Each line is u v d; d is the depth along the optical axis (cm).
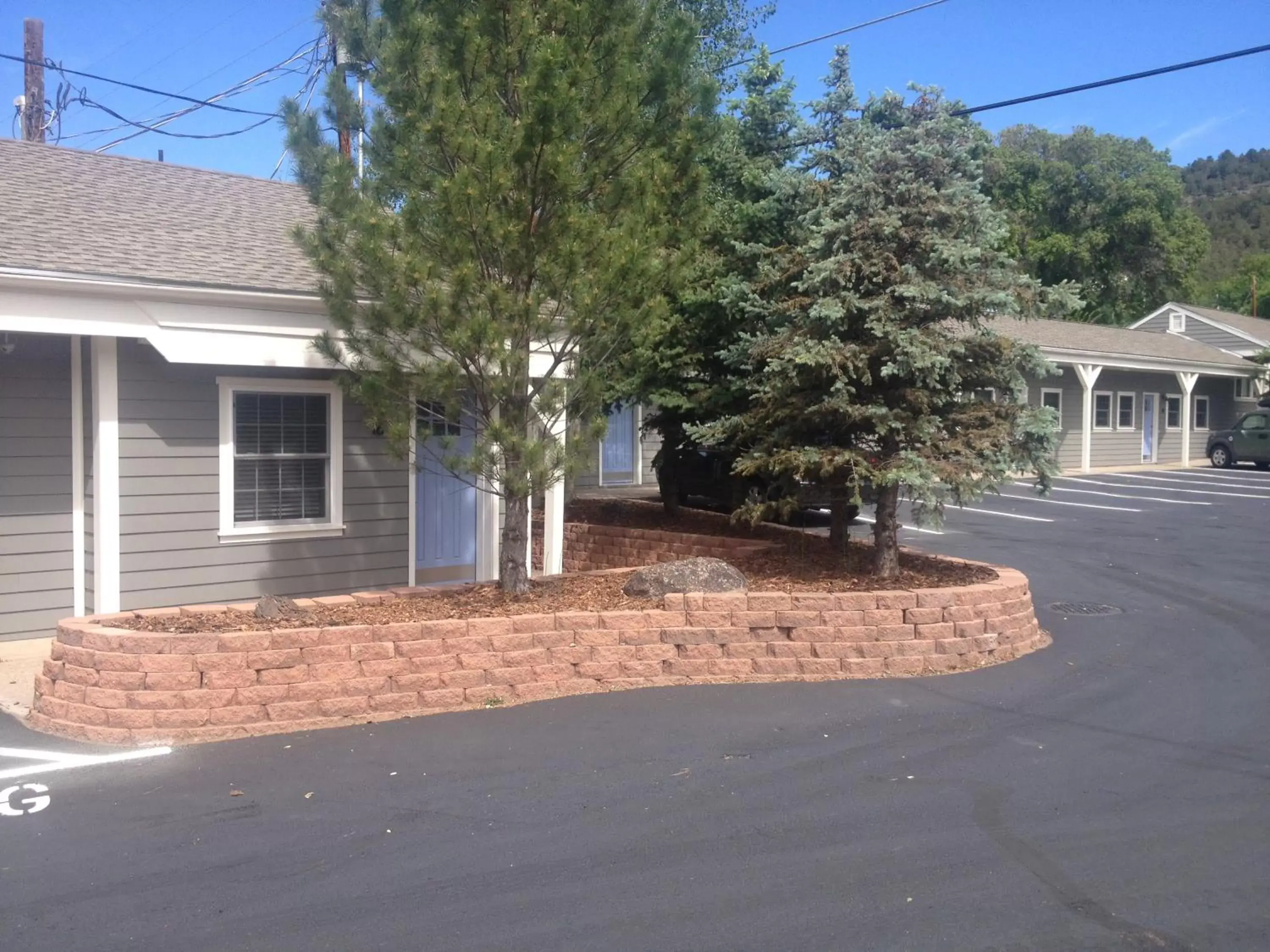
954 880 495
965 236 1009
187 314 946
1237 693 816
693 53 909
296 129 855
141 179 1232
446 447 838
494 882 494
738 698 798
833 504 1138
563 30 851
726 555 1186
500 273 838
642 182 838
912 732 720
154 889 488
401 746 688
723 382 1230
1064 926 451
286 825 561
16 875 502
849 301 966
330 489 1101
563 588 938
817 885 491
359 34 855
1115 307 4816
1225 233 10112
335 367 968
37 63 1645
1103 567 1430
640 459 2639
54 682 723
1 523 955
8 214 990
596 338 854
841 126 1145
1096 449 3172
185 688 701
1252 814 575
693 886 490
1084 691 821
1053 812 578
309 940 441
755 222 1198
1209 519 1959
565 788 614
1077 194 4712
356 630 736
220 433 1026
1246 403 3756
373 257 776
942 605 885
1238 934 444
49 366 980
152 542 987
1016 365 1017
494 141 792
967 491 948
